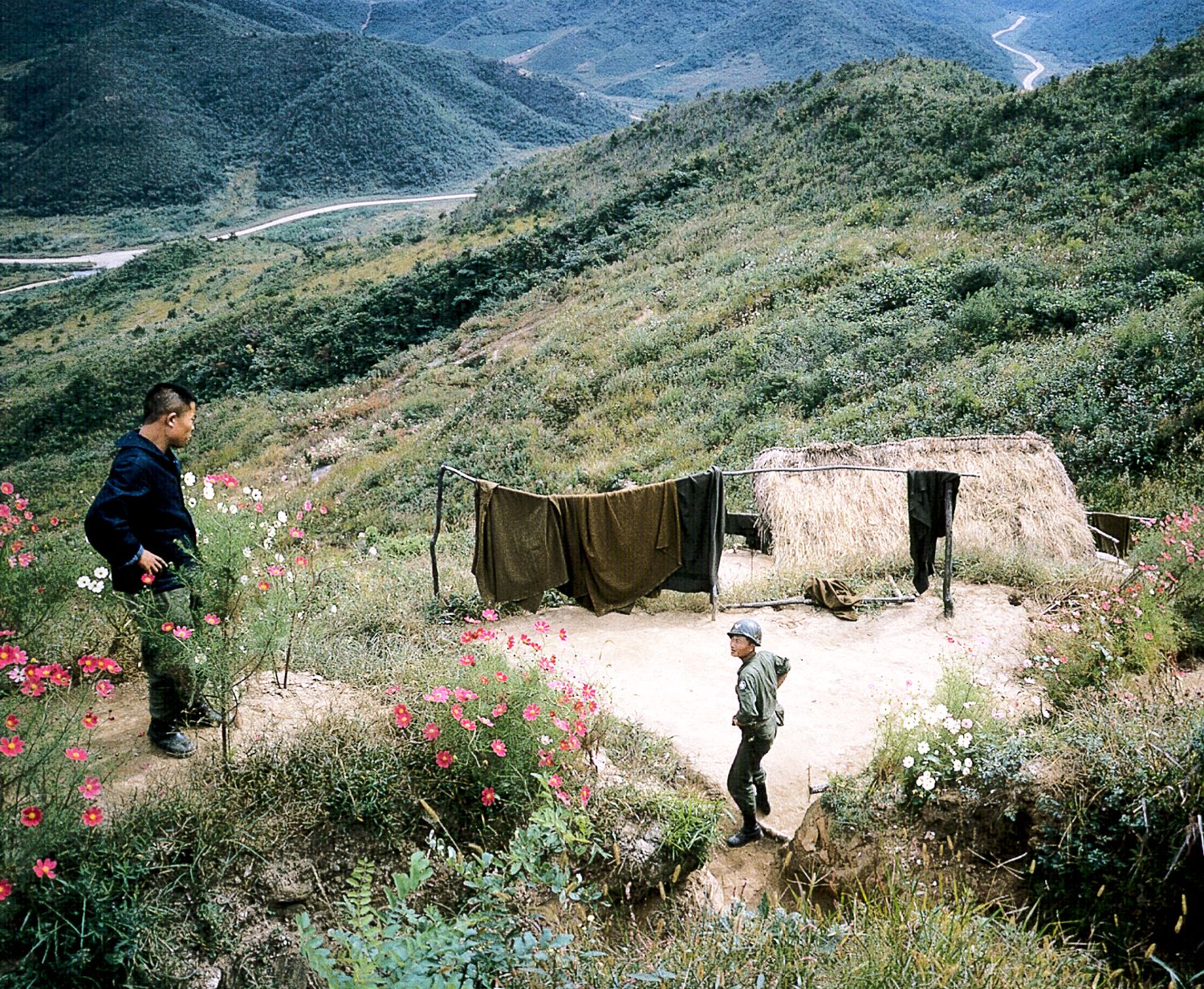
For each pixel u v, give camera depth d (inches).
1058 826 183.0
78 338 2448.3
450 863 165.5
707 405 745.0
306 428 1171.9
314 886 173.3
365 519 735.7
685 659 297.4
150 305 2583.7
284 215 4549.7
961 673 227.0
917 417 580.1
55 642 234.1
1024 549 356.8
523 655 240.5
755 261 1048.8
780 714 213.3
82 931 146.9
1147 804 175.9
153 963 152.3
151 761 189.3
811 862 198.2
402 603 323.0
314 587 315.9
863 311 799.7
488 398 938.1
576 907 182.4
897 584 343.6
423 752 193.5
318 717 210.2
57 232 4623.5
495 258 1505.9
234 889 167.0
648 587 324.5
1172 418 491.8
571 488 667.4
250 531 209.6
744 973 149.4
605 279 1259.8
